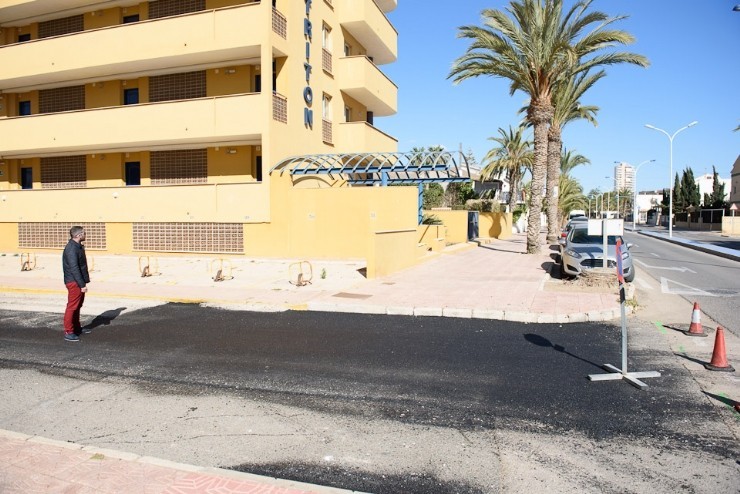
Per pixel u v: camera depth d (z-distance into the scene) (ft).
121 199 65.62
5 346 27.02
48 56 68.95
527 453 14.79
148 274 50.72
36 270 55.98
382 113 100.17
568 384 20.48
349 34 84.17
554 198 99.19
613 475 13.53
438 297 37.91
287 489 12.50
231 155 67.87
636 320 32.17
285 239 61.46
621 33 64.69
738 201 208.23
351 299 37.45
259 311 35.55
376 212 60.08
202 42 61.67
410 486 13.08
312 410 18.15
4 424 17.06
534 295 38.55
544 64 68.44
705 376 21.30
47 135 68.64
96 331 30.25
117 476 13.05
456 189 140.67
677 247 106.22
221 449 15.19
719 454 14.65
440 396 19.34
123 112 64.95
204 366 23.39
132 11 72.23
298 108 66.44
